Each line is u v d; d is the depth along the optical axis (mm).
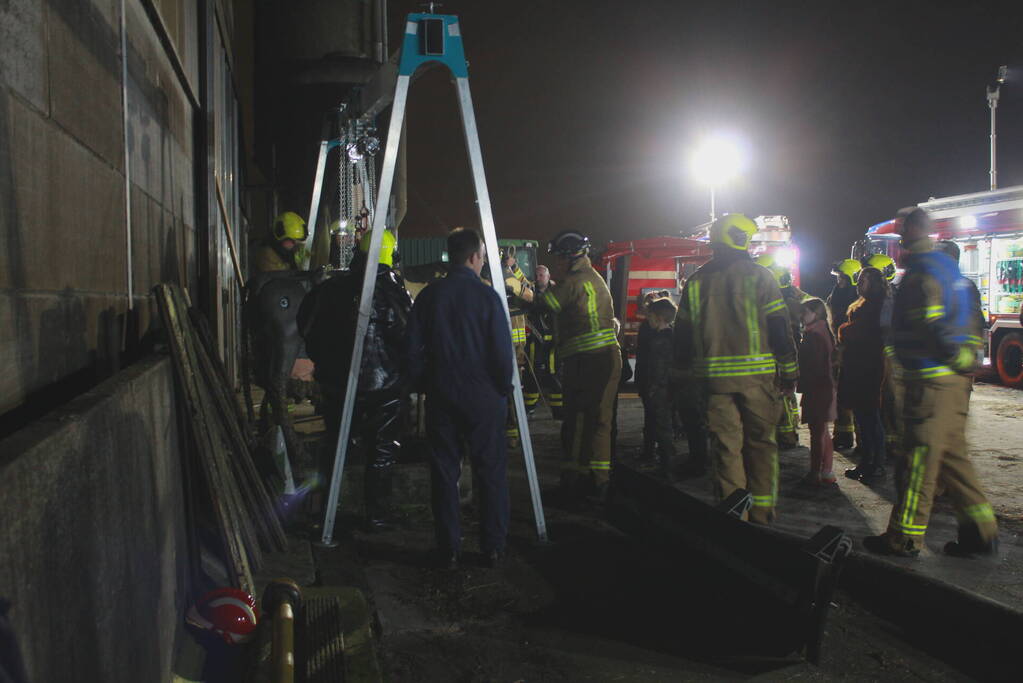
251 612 3453
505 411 5016
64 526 1508
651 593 4551
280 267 7840
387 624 4113
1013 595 4395
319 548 5309
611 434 6723
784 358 5312
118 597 1963
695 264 16781
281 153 15008
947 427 4926
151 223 4297
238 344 12781
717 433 5352
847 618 4219
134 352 3682
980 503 4992
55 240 2328
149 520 2504
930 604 4176
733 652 3811
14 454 1311
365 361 5727
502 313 4879
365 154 9281
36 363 2111
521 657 3760
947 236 16281
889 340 5160
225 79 11398
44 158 2221
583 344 6508
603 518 5883
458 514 5004
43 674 1343
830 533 3625
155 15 4336
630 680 3541
